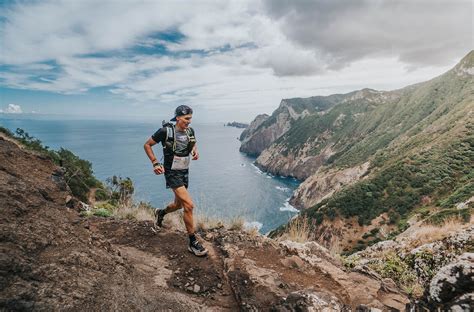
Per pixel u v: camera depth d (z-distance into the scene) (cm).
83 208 589
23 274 212
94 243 334
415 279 625
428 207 6206
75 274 248
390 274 652
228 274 389
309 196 13350
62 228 311
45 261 242
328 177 13462
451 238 763
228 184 17175
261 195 14888
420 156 9006
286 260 450
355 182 10106
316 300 296
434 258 695
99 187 2706
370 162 12312
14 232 246
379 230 7119
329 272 429
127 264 345
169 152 430
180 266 408
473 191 5044
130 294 274
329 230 7800
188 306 311
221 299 352
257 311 319
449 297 253
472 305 228
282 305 307
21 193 327
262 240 504
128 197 778
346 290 389
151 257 426
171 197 11369
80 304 220
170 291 336
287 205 13538
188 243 477
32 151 598
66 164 2991
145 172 17100
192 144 438
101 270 281
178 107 427
